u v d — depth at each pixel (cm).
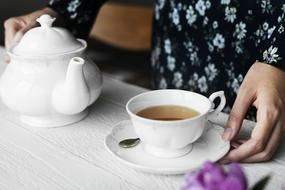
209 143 72
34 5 228
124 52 264
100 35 220
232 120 72
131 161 68
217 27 99
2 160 72
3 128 80
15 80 78
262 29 94
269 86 72
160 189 65
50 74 77
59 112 78
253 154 69
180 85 109
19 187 66
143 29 221
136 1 252
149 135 67
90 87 79
